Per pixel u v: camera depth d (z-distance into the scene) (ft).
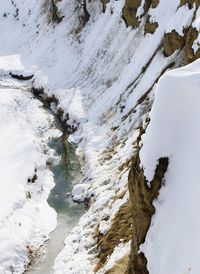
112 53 107.96
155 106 32.30
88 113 97.60
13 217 67.41
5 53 145.38
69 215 69.77
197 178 29.40
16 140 90.38
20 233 64.64
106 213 62.85
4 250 61.16
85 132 91.45
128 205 59.62
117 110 90.33
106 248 55.21
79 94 106.22
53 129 98.94
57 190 77.10
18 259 60.80
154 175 31.94
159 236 31.17
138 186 33.45
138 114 81.87
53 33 137.18
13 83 124.26
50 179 80.84
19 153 85.71
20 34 152.76
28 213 69.51
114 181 69.97
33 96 115.96
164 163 31.68
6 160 83.35
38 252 62.64
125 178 66.95
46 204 73.61
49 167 84.69
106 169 75.51
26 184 76.23
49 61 128.36
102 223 61.00
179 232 29.43
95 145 85.46
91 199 70.74
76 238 63.00
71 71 118.32
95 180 74.28
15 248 61.77
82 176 79.56
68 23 134.00
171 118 31.55
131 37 103.45
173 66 81.30
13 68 130.72
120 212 59.57
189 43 71.87
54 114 105.60
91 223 64.18
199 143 30.07
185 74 31.42
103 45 112.88
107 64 107.55
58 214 70.49
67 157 86.63
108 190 69.00
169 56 83.66
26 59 135.13
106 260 52.70
